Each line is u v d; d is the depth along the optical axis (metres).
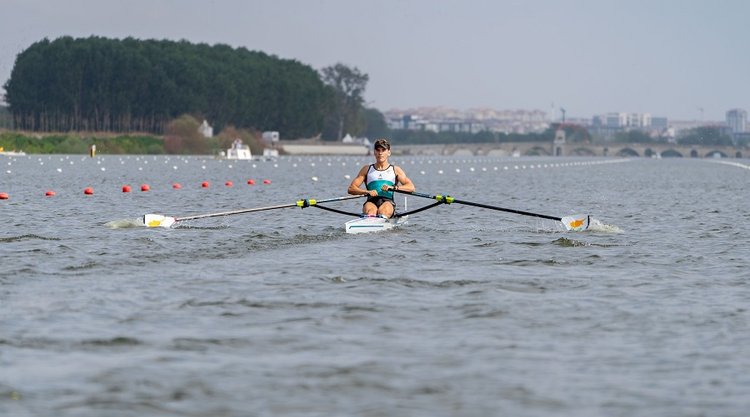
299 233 85.06
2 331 43.06
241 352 40.09
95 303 49.53
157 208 123.31
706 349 41.25
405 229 89.50
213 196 154.62
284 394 34.44
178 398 33.84
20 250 70.44
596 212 124.94
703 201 153.62
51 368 37.34
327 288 55.00
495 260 68.25
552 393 34.88
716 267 66.06
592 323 46.19
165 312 47.69
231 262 65.44
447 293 53.94
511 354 40.16
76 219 101.31
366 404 33.38
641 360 39.41
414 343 41.91
